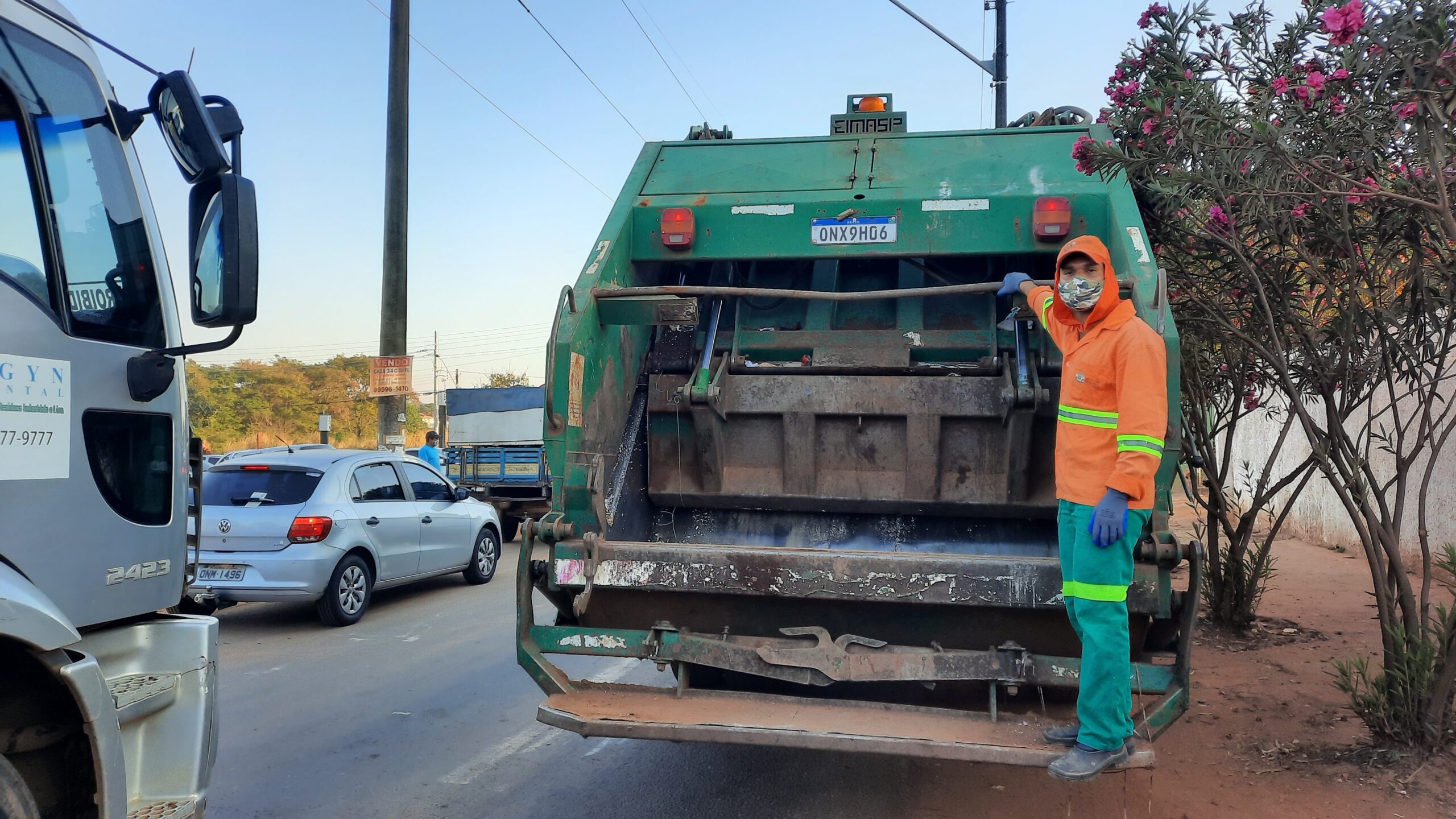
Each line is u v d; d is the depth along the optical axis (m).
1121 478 3.25
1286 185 4.25
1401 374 4.79
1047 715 3.72
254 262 2.86
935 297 5.15
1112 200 4.68
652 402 5.01
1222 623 7.20
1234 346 5.99
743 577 3.79
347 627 8.60
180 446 3.20
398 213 15.64
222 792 4.61
